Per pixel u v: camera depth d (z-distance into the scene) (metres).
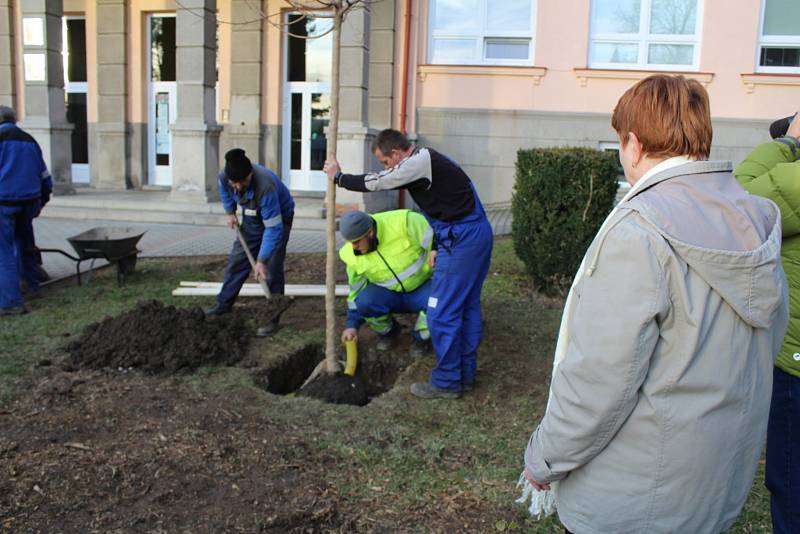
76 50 15.45
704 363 1.69
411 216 5.14
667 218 1.70
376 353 5.52
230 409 4.31
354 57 11.54
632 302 1.66
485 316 6.44
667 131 1.80
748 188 2.51
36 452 3.64
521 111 12.91
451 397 4.61
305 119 14.11
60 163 13.27
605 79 12.60
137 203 12.26
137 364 5.03
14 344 5.44
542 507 2.10
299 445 3.83
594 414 1.71
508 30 12.94
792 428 2.52
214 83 12.23
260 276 5.61
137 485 3.36
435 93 13.19
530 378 5.02
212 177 12.23
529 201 6.88
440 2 13.09
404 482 3.50
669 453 1.71
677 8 12.45
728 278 1.66
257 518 3.11
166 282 7.52
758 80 12.15
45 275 7.37
